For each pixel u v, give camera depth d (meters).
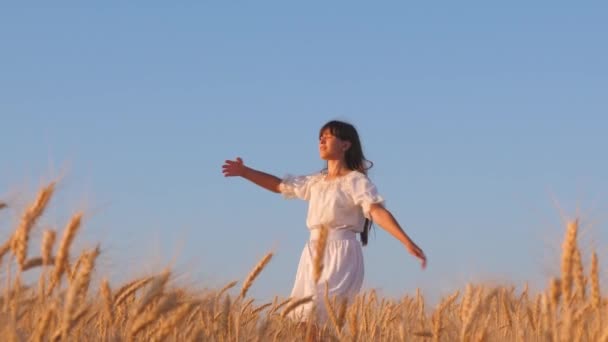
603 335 4.27
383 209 7.72
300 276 7.95
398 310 6.65
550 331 4.47
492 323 5.62
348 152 8.34
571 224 4.56
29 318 4.10
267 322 5.25
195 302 3.75
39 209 4.02
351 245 7.86
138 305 3.71
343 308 5.28
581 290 4.58
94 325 4.54
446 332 5.32
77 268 4.11
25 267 3.97
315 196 8.09
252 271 5.32
